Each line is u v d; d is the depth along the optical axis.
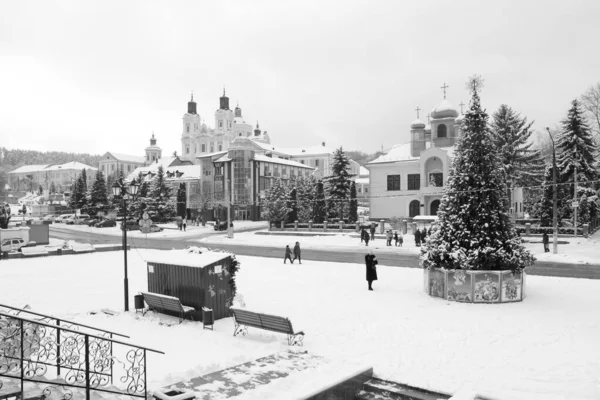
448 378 10.19
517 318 15.48
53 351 11.22
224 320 15.91
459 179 19.69
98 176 94.88
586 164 47.38
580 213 47.22
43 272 27.56
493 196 19.20
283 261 32.53
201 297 15.79
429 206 60.91
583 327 14.24
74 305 18.20
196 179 97.44
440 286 19.16
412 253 37.75
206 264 15.80
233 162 84.81
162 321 15.64
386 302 18.28
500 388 9.60
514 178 53.78
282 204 63.62
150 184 86.75
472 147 19.88
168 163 129.25
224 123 142.50
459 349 12.27
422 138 64.94
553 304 17.56
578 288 20.75
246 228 70.31
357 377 9.85
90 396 8.16
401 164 63.72
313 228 60.88
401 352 12.07
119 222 83.62
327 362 11.29
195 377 10.17
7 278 25.23
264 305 17.70
